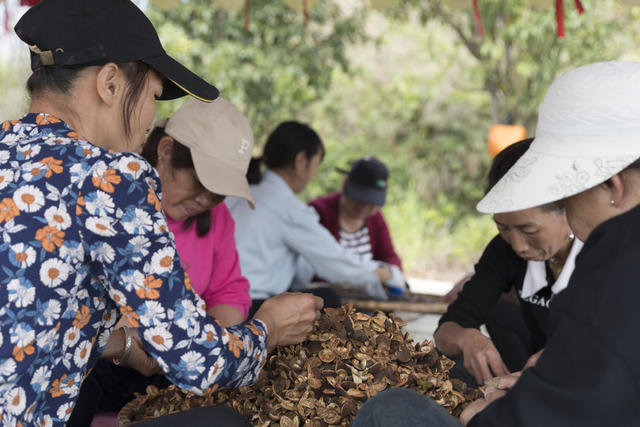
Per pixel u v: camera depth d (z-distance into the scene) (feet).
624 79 4.21
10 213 3.99
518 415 3.50
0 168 4.15
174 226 7.58
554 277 6.72
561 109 4.38
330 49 26.61
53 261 4.00
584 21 25.85
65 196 4.06
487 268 7.39
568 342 3.43
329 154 31.14
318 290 8.82
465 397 5.28
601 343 3.30
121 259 4.19
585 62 26.61
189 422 4.61
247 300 8.21
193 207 7.23
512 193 4.43
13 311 3.89
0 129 4.48
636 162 4.02
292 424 4.96
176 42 23.81
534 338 7.32
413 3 28.43
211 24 24.95
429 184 30.91
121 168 4.18
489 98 31.07
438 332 7.24
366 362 5.27
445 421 4.29
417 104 31.40
